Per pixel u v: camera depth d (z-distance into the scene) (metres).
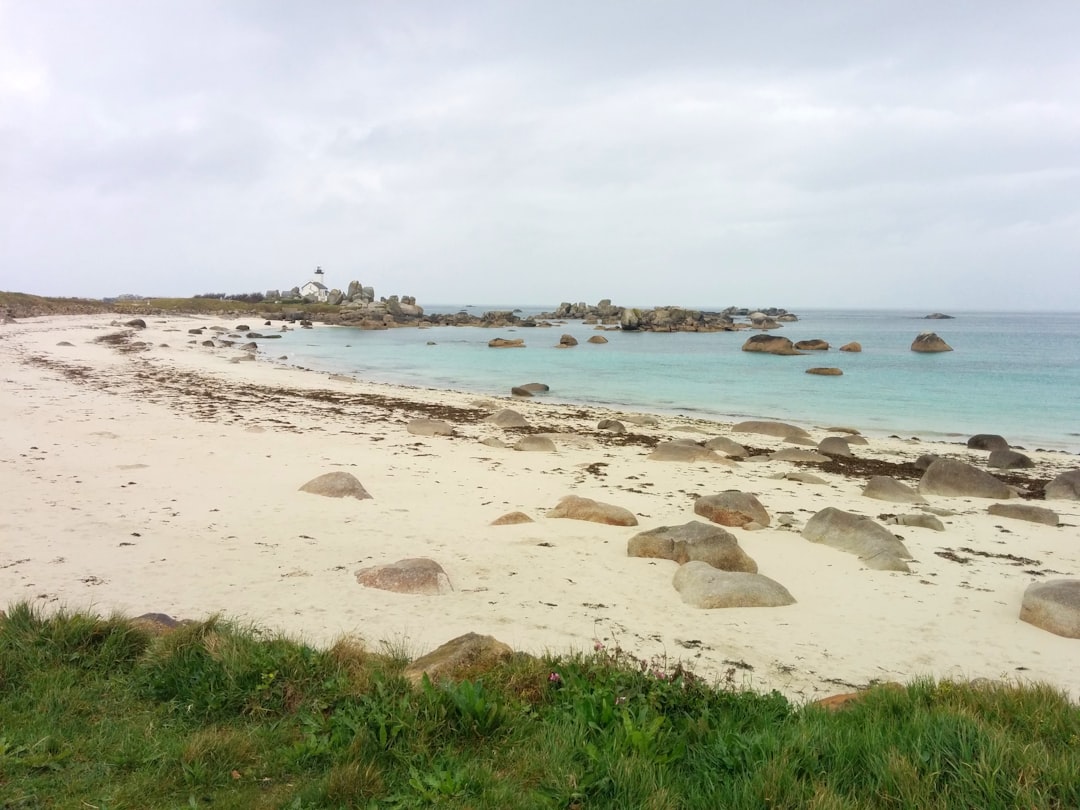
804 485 15.34
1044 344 69.75
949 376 41.25
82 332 57.62
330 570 8.59
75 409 20.19
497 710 4.42
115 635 5.41
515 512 11.32
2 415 18.28
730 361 51.41
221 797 3.58
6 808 3.39
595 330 97.00
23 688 4.72
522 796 3.62
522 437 19.30
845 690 6.13
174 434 17.34
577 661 5.54
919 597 8.66
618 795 3.59
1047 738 4.32
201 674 4.89
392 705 4.43
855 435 22.97
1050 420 27.52
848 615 7.99
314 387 31.88
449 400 29.30
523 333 89.62
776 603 8.14
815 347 60.44
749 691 5.35
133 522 10.10
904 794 3.54
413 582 8.05
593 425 23.50
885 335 90.25
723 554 9.18
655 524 11.43
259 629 6.50
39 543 8.94
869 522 10.65
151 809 3.46
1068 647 7.31
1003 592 9.00
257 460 14.93
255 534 9.90
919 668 6.70
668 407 30.25
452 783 3.63
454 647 5.54
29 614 5.76
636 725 4.34
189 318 99.69
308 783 3.73
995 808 3.43
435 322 111.06
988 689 5.21
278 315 116.00
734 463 17.55
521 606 7.78
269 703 4.62
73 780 3.67
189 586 7.82
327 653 5.27
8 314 68.44
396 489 13.09
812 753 3.93
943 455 20.45
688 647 6.92
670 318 97.31
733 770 3.89
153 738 4.15
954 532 11.90
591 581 8.66
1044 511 12.89
